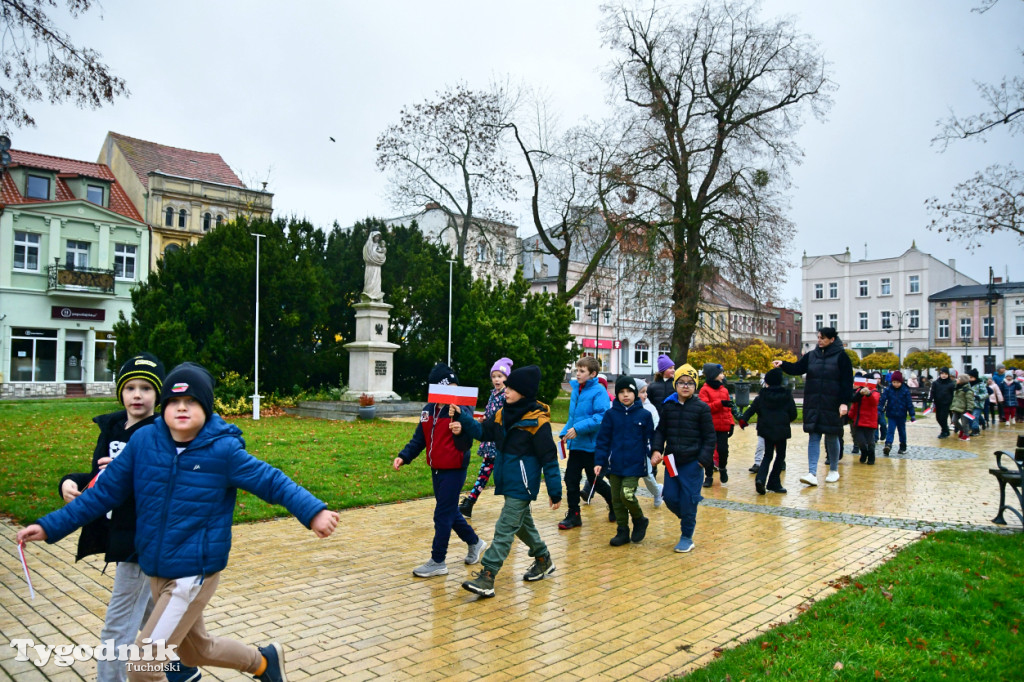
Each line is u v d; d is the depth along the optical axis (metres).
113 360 23.80
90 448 13.34
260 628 4.86
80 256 38.19
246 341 24.28
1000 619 5.05
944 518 8.75
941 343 67.19
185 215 41.97
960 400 20.33
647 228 27.05
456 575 6.23
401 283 29.67
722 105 27.73
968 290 67.00
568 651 4.52
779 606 5.42
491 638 4.72
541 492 10.70
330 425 19.95
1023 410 27.16
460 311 29.58
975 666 4.22
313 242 29.94
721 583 6.02
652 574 6.29
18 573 5.98
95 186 39.41
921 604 5.28
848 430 22.42
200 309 23.55
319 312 26.42
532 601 5.52
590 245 32.34
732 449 17.22
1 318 35.28
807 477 11.39
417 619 5.08
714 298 35.47
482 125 33.06
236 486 3.33
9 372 35.59
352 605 5.37
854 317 72.19
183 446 3.29
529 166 33.91
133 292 24.64
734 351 35.75
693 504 7.14
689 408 7.21
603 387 8.27
